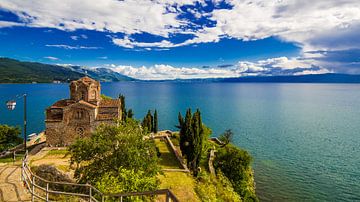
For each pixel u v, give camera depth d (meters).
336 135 95.81
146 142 29.44
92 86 55.53
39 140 60.41
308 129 106.56
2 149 53.72
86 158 27.52
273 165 64.50
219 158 50.94
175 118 131.62
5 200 18.88
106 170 26.44
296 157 70.50
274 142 86.38
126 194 11.86
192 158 46.78
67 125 51.47
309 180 55.31
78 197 21.94
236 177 47.81
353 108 176.50
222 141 73.25
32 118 119.88
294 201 46.62
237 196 43.00
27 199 19.19
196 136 46.84
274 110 164.00
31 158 43.31
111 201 18.67
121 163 26.20
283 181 54.94
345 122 122.44
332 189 51.09
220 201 38.81
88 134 52.00
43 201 18.83
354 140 88.12
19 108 149.88
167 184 38.16
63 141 51.62
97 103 55.41
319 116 140.62
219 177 46.28
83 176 26.83
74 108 51.41
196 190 38.78
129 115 76.06
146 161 27.25
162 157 52.06
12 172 27.02
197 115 47.72
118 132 28.42
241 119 130.12
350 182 54.00
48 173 30.25
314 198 47.66
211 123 119.56
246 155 49.44
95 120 52.16
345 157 70.12
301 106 187.38
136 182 21.11
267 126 112.94
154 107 173.12
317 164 64.88
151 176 26.05
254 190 50.44
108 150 27.44
